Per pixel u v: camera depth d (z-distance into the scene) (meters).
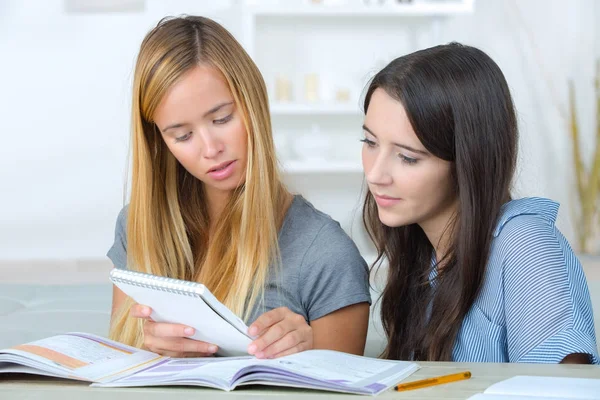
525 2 6.09
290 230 1.86
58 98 6.04
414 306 1.74
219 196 1.94
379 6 5.67
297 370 1.21
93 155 6.07
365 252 5.80
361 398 1.13
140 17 6.01
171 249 1.93
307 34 6.07
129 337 1.86
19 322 2.11
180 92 1.70
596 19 6.08
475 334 1.58
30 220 6.07
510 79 6.13
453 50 1.58
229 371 1.26
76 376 1.28
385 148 1.55
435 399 1.10
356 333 1.81
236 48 1.77
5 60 6.00
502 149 1.57
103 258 6.07
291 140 6.10
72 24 6.00
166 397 1.17
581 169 5.86
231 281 1.83
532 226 1.52
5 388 1.25
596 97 5.89
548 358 1.41
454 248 1.61
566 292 1.46
